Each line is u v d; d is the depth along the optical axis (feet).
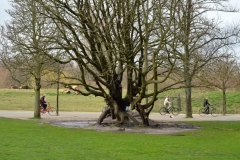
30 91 204.85
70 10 66.74
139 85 79.36
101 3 67.10
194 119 101.76
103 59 72.38
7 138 47.60
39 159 33.27
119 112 77.00
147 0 65.26
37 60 72.79
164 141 51.16
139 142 49.26
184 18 65.16
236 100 161.68
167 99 123.44
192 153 40.88
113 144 46.47
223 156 39.22
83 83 75.36
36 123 78.89
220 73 113.19
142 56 76.64
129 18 67.72
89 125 78.54
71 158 34.81
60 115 114.01
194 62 71.56
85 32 69.05
